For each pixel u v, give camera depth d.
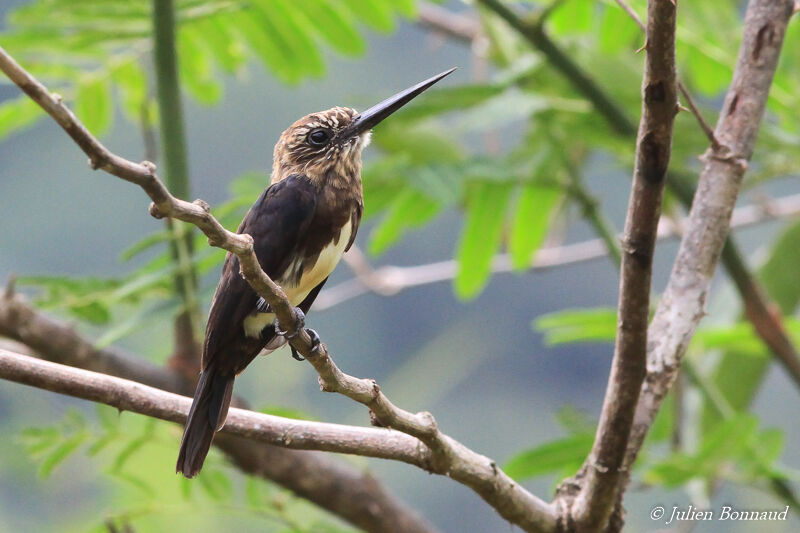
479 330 14.28
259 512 8.82
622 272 6.05
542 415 32.62
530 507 6.38
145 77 11.03
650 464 7.88
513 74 9.78
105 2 9.48
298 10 10.74
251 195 8.82
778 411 25.05
